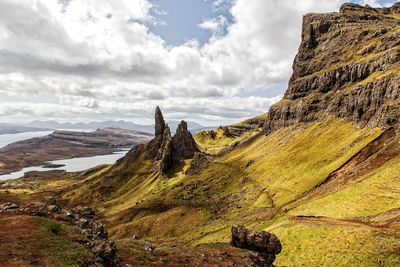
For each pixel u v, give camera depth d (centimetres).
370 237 7681
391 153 13212
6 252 3434
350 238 7931
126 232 19588
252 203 16688
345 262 7250
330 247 7925
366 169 13000
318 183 14288
